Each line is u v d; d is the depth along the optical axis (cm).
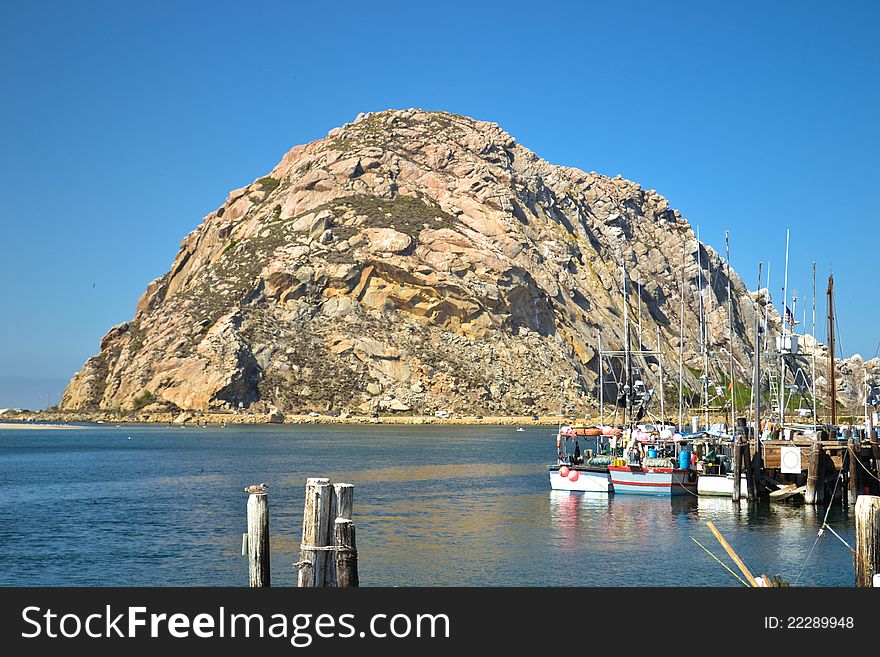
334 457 11712
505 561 4025
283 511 5831
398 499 6531
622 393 7150
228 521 5456
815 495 5581
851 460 5622
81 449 14012
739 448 5806
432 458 11519
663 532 4772
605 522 5156
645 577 3678
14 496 6956
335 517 2317
